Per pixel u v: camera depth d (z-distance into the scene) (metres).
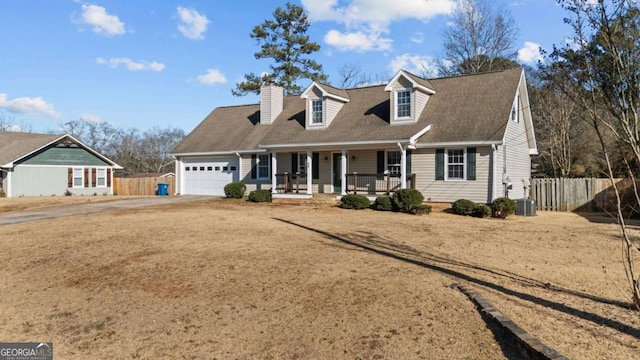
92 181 34.06
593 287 6.50
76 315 6.47
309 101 23.44
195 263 8.76
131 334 5.70
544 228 13.30
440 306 5.84
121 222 14.84
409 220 15.30
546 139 30.06
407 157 20.05
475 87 21.14
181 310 6.40
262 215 16.94
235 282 7.47
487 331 5.02
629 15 4.98
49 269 8.94
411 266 8.02
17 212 19.33
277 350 4.99
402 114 20.69
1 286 8.01
